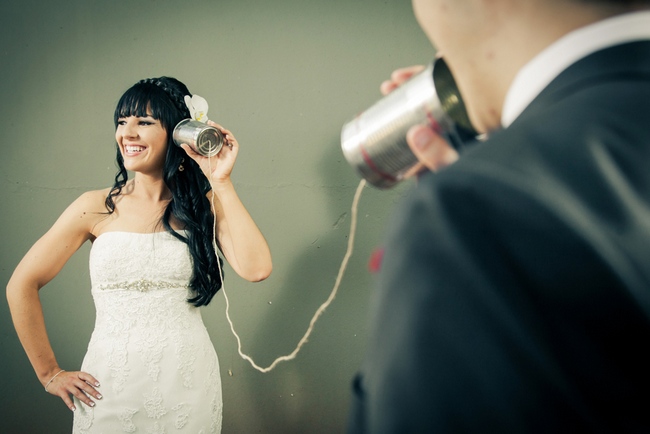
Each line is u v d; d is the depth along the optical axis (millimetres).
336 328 2535
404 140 650
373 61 2477
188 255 2064
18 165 2453
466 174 260
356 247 2516
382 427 246
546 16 303
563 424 237
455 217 248
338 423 2543
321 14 2465
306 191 2508
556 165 255
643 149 258
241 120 2479
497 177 254
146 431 1938
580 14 297
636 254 244
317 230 2518
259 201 2504
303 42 2469
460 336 237
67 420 2484
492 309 236
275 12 2459
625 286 239
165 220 2076
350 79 2480
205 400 2033
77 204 2107
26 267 2041
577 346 240
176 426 1955
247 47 2465
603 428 240
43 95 2455
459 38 332
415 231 254
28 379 2473
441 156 381
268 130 2488
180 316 2037
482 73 334
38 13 2438
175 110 2094
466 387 236
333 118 2490
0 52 2432
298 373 2539
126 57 2459
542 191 249
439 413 237
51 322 2482
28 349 2033
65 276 2488
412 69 799
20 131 2453
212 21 2455
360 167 693
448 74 637
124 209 2111
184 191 2121
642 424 242
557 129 267
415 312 243
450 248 243
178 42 2457
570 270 240
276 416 2547
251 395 2539
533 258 241
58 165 2463
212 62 2465
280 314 2531
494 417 234
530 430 235
